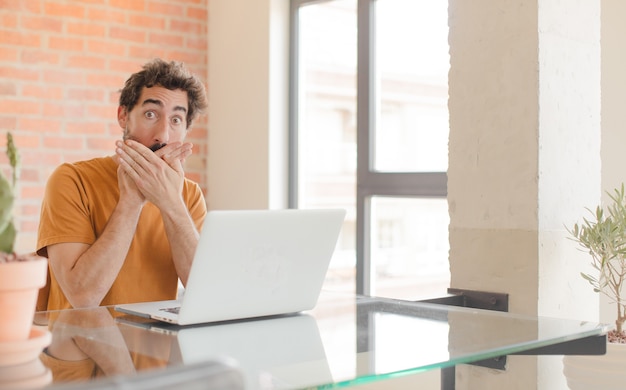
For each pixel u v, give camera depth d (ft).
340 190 12.71
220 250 4.80
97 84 12.78
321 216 5.25
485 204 7.70
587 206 7.76
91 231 7.25
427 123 11.53
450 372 7.89
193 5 13.91
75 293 6.88
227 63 13.83
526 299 7.37
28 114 12.16
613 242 6.91
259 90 13.29
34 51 12.19
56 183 7.34
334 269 12.79
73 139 12.57
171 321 4.86
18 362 3.59
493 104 7.63
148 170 6.99
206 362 2.35
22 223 12.08
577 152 7.65
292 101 13.34
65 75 12.47
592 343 4.92
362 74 12.28
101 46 12.80
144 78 7.60
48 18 12.28
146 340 4.34
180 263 7.14
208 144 14.23
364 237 12.30
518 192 7.43
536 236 7.30
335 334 4.61
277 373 3.59
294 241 5.18
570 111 7.59
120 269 7.20
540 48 7.32
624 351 6.42
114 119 12.97
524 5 7.39
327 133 12.91
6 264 3.47
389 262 12.03
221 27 13.91
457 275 7.93
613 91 8.53
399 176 11.73
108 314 5.31
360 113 12.32
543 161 7.35
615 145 8.50
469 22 7.82
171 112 7.63
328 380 3.47
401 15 11.93
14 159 3.58
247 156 13.51
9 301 3.52
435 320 5.13
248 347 4.19
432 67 11.49
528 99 7.38
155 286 7.47
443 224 11.19
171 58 13.62
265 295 5.13
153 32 13.38
